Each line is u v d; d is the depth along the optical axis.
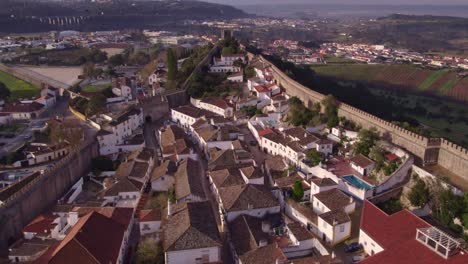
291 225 87.31
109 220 86.25
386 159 113.50
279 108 163.88
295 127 141.88
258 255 77.38
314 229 90.62
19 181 119.69
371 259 72.56
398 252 72.75
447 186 94.00
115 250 78.81
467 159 101.88
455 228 86.94
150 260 82.31
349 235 87.56
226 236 92.38
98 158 135.62
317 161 118.25
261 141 142.12
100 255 74.69
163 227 90.06
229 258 85.25
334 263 71.94
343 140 132.12
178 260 78.31
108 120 171.25
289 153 127.31
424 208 92.94
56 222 98.75
